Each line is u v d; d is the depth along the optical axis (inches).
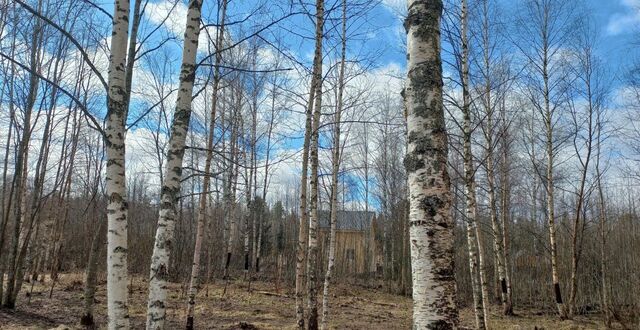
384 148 1091.9
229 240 954.7
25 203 615.5
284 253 1110.4
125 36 207.8
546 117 752.3
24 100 463.8
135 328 422.6
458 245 1020.5
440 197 142.2
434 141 146.3
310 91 423.8
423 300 135.9
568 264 920.9
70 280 754.8
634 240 884.0
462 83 437.4
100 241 426.6
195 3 232.7
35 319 422.3
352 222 1462.8
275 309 604.4
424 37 154.9
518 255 1085.1
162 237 214.8
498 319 703.1
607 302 716.7
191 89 228.8
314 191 410.3
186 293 685.9
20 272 465.7
